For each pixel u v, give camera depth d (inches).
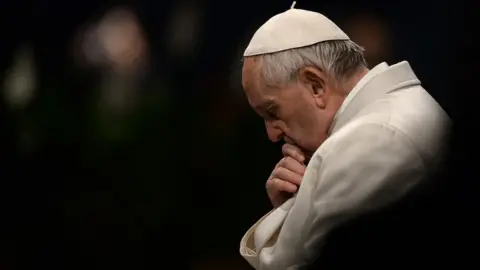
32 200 972.6
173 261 975.6
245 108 983.6
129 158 972.6
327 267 220.8
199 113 999.6
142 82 1075.3
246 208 974.4
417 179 326.6
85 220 969.5
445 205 207.3
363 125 333.7
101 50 1086.4
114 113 987.3
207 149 979.9
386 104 343.0
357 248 218.4
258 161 969.5
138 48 1104.2
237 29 1135.0
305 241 334.6
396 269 215.0
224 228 978.7
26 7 1068.5
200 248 982.4
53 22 1085.8
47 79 1046.4
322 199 328.8
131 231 970.1
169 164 976.3
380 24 973.2
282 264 342.0
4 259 965.2
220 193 976.9
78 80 1037.8
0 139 974.4
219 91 1031.0
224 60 1121.4
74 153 970.7
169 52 1140.5
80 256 965.8
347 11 1015.0
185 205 975.6
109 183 971.3
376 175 325.4
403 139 329.4
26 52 1057.5
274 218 358.9
